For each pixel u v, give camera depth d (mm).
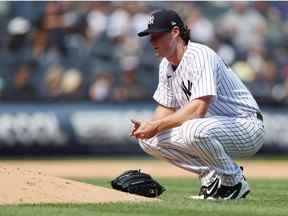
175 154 25531
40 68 75375
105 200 23688
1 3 77062
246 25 81812
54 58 76062
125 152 74938
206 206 22938
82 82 75438
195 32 79938
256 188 36125
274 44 81875
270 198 28094
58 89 75000
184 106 24719
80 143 73938
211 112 25344
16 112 73000
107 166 67000
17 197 22781
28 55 75938
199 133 24281
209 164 25172
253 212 21781
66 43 77000
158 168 66000
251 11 82688
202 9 81500
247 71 79625
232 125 24922
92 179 48594
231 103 25328
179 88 25500
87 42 77375
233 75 25562
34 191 23484
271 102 78188
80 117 74000
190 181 45688
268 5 83562
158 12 24891
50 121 73312
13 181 23875
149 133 24391
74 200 23266
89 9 78750
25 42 76562
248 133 25188
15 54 75812
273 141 76938
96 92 75188
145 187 25797
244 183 25516
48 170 61719
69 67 75875
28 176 24719
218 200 25047
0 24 76812
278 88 79062
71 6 78438
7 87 74000
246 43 81125
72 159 73812
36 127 73125
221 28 81062
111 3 79312
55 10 77875
